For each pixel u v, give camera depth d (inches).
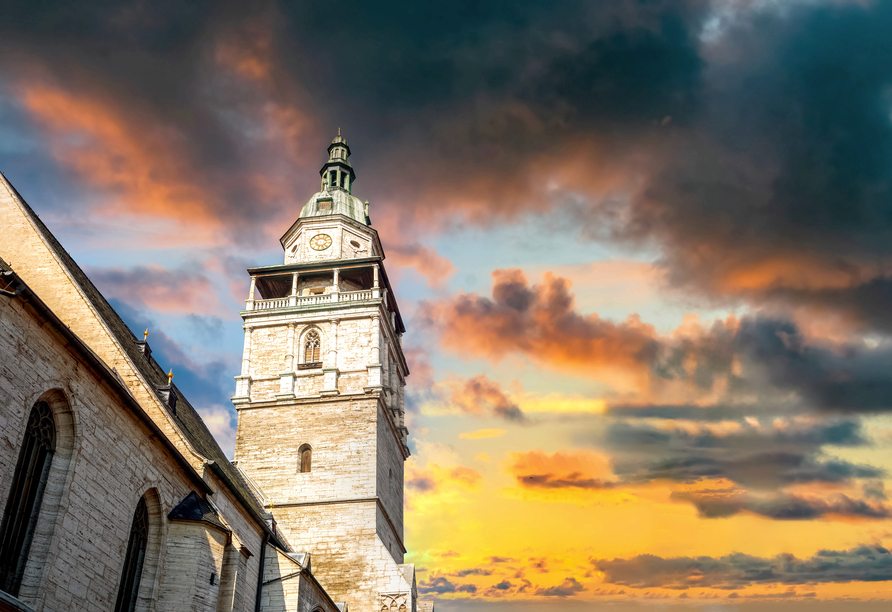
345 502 2123.5
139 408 1105.4
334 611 1888.5
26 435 908.6
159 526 1186.6
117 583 1043.3
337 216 2664.9
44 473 934.4
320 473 2170.3
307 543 2076.8
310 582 1670.8
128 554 1122.7
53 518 919.0
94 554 989.8
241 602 1386.6
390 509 2311.8
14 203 1350.9
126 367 1389.0
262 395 2304.4
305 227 2655.0
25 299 871.7
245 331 2401.6
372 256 2583.7
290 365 2331.4
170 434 1370.6
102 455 1026.7
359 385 2287.2
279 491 2151.8
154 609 1143.0
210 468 1354.6
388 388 2368.4
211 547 1231.5
